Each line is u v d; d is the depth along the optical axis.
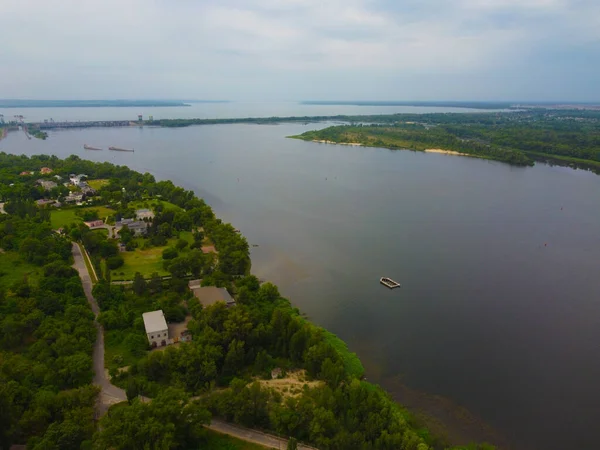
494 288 191.75
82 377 116.94
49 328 132.50
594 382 133.62
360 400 109.19
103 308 153.38
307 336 133.62
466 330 158.62
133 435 91.38
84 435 94.88
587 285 196.50
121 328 144.00
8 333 127.88
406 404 120.00
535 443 110.06
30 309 141.12
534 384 131.50
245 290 161.38
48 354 121.75
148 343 135.50
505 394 126.75
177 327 147.75
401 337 152.50
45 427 97.94
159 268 193.25
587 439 112.25
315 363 126.50
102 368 125.00
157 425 92.56
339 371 120.44
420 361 139.62
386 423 101.94
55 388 110.25
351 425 102.88
